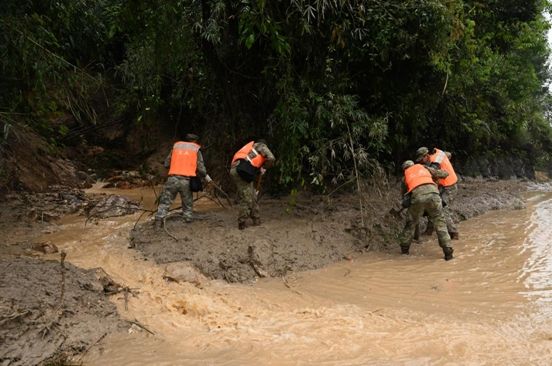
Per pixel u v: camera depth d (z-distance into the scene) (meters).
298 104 8.45
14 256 6.42
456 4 9.12
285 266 6.50
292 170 8.94
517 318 4.78
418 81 10.87
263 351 4.00
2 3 8.22
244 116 10.20
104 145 15.67
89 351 3.97
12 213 8.76
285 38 7.88
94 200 10.11
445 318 4.83
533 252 7.37
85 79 10.63
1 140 9.95
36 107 10.49
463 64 10.75
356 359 3.84
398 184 11.71
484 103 15.71
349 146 9.18
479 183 15.78
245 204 7.52
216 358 3.85
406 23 9.04
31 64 8.88
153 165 14.82
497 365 3.73
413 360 3.81
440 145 14.85
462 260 7.05
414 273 6.49
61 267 5.24
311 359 3.85
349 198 10.12
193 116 14.62
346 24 8.60
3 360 3.65
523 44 14.32
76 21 11.86
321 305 5.28
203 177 8.23
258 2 6.99
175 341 4.23
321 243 7.38
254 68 9.70
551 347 4.07
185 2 8.56
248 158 7.49
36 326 4.02
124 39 14.78
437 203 7.04
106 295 5.06
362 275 6.43
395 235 8.24
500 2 12.49
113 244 7.13
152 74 11.02
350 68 9.99
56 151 12.64
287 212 8.97
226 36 9.38
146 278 5.84
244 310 5.11
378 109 10.73
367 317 4.86
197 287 5.70
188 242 6.87
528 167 20.14
